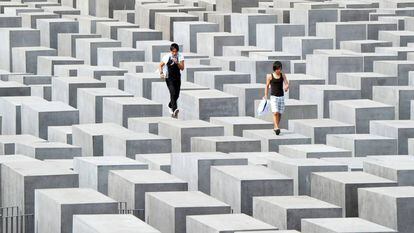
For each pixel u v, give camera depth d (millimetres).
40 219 22797
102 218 20422
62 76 40594
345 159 26531
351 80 36375
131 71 40844
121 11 56062
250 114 34938
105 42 45281
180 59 33312
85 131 30469
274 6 55188
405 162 25344
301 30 45250
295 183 24953
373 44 42219
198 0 59125
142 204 23469
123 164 25578
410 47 41281
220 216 20875
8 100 35281
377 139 28797
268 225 20062
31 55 44438
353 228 19609
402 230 21734
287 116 32688
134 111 33312
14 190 24516
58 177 24000
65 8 58156
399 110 33969
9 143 29422
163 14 51062
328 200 23719
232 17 48750
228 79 37000
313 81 36500
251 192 23250
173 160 26406
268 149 29375
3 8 59062
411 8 50719
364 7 53156
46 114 32844
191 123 31000
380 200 22094
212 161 25500
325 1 55531
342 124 31141
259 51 42062
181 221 21422
